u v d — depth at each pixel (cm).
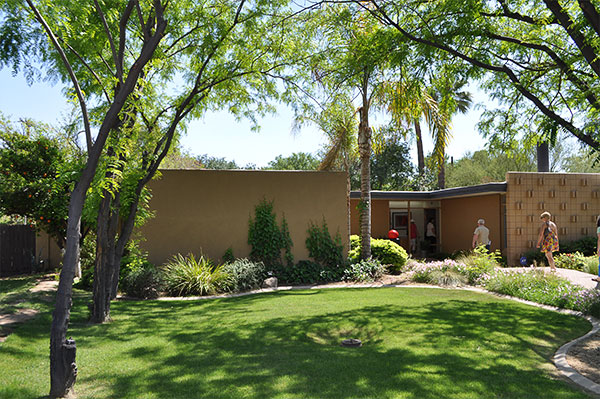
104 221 759
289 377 463
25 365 498
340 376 467
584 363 528
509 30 954
